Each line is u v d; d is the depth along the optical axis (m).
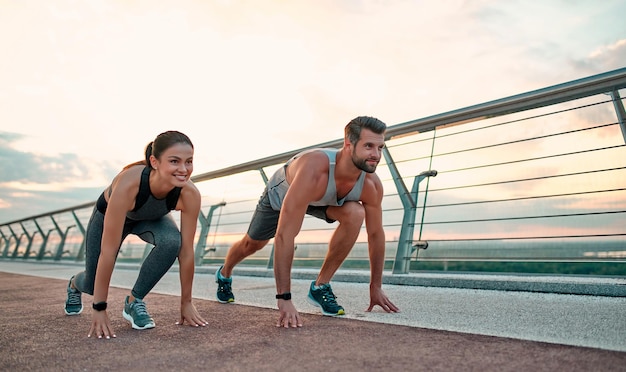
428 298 2.54
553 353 1.25
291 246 1.95
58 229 9.59
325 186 2.04
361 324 1.80
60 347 1.49
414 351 1.32
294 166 2.21
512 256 3.08
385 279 3.38
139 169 1.85
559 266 2.85
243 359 1.28
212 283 3.98
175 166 1.76
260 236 2.60
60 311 2.37
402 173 3.83
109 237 1.78
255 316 2.08
